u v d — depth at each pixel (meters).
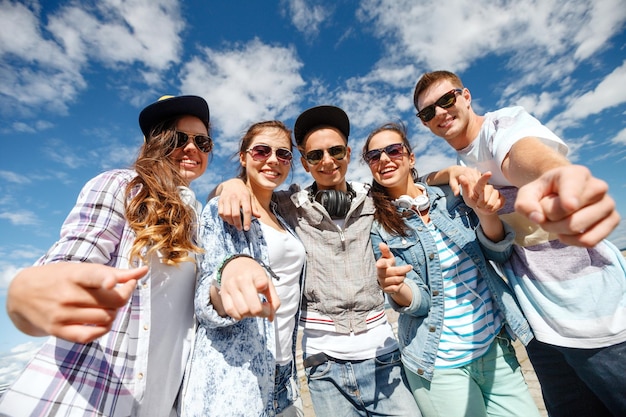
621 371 1.54
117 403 1.13
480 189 1.47
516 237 1.87
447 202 2.23
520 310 1.92
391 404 2.10
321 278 2.22
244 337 1.41
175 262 1.35
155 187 1.46
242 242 1.62
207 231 1.55
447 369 1.94
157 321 1.37
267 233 1.88
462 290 2.04
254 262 1.19
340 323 2.17
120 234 1.32
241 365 1.34
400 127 2.57
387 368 2.18
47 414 0.99
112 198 1.32
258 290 1.00
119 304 0.76
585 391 1.87
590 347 1.59
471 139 2.26
